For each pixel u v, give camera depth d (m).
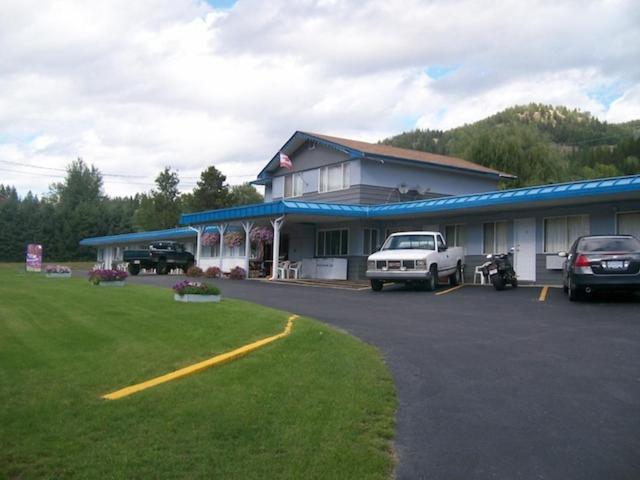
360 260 26.61
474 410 6.09
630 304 13.78
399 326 11.25
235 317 10.84
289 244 31.05
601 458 4.88
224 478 4.28
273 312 11.77
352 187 27.77
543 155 47.97
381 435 5.30
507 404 6.27
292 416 5.55
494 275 18.50
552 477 4.54
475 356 8.51
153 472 4.32
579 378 7.24
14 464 4.39
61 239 66.81
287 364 7.39
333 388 6.48
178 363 7.34
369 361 7.98
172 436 4.98
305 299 16.27
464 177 31.25
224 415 5.48
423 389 6.83
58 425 5.16
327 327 10.49
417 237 20.25
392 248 20.25
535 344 9.34
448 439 5.30
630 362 8.00
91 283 19.33
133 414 5.46
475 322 11.73
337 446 4.91
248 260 27.73
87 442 4.82
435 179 30.03
